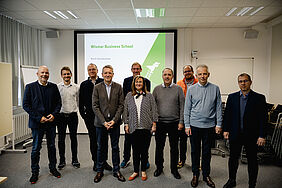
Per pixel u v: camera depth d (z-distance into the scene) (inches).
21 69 162.7
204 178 97.3
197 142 94.4
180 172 110.2
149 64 198.2
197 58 197.3
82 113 110.5
